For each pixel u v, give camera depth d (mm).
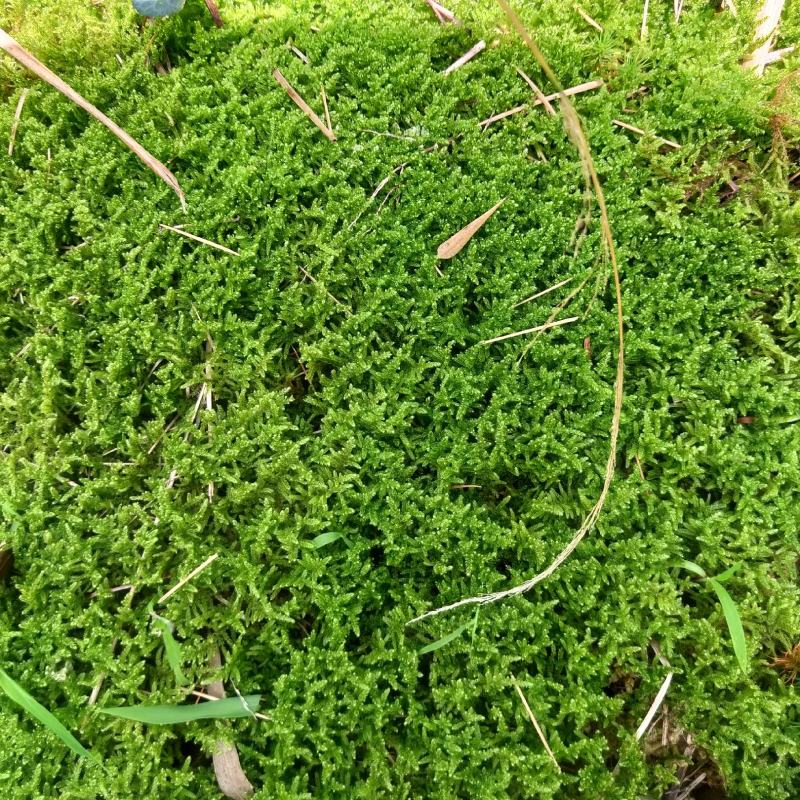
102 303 286
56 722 234
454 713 260
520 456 287
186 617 259
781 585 273
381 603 269
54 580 258
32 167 304
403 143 302
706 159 313
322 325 286
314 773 254
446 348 287
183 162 302
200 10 314
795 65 316
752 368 284
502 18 317
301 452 281
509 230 294
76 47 307
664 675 266
